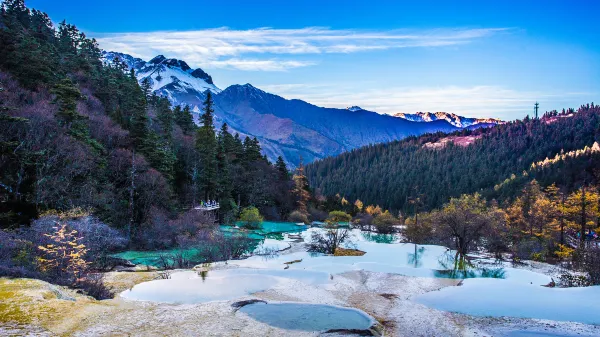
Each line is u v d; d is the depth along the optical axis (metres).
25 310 13.12
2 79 40.81
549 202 56.50
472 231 40.84
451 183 163.38
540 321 16.56
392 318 16.77
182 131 75.62
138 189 43.78
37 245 21.12
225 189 71.38
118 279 22.03
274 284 22.53
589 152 119.69
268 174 90.31
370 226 78.56
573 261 36.59
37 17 87.50
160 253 36.62
